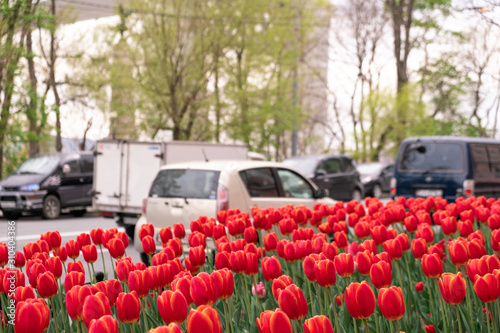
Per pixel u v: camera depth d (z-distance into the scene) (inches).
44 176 758.5
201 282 105.8
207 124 1245.1
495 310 138.2
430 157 598.2
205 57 1184.8
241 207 355.6
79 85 1156.5
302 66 1557.6
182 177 367.2
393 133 1473.9
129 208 550.6
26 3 631.2
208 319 79.7
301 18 1411.2
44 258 158.6
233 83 1240.8
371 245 159.9
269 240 178.1
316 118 1761.8
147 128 1184.2
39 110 877.2
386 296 100.7
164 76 1143.6
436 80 1429.6
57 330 130.2
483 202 277.1
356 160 1509.6
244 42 1269.7
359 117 1466.5
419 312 149.9
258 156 842.2
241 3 1200.2
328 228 218.5
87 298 98.0
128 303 102.8
